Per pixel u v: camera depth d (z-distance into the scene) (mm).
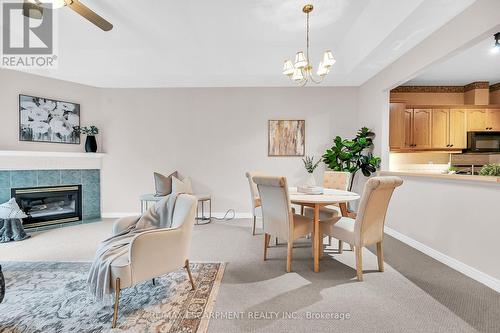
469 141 4727
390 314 1787
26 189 3922
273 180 2387
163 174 4793
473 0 2209
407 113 4777
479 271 2271
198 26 3299
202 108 4773
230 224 4273
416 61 3039
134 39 3658
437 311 1819
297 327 1657
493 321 1711
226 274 2410
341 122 4715
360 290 2115
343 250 3059
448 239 2611
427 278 2320
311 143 4746
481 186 2248
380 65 3670
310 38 3631
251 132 4773
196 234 3711
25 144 3953
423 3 2250
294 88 4734
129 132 4758
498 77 4676
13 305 1897
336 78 4277
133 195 4789
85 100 4551
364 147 4039
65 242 3334
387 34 2789
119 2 2785
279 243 3336
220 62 4082
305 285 2199
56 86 4250
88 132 4414
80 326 1667
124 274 1692
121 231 2264
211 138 4789
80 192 4473
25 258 2803
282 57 4000
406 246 3170
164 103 4766
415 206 3105
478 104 4914
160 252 1874
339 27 3322
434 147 4785
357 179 4637
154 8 2900
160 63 4078
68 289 2131
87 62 4016
